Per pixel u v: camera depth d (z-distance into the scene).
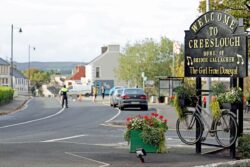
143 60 92.19
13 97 61.59
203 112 14.78
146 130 13.90
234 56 13.50
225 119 13.35
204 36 14.17
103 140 18.19
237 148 13.40
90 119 30.36
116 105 42.91
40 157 13.20
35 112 37.72
